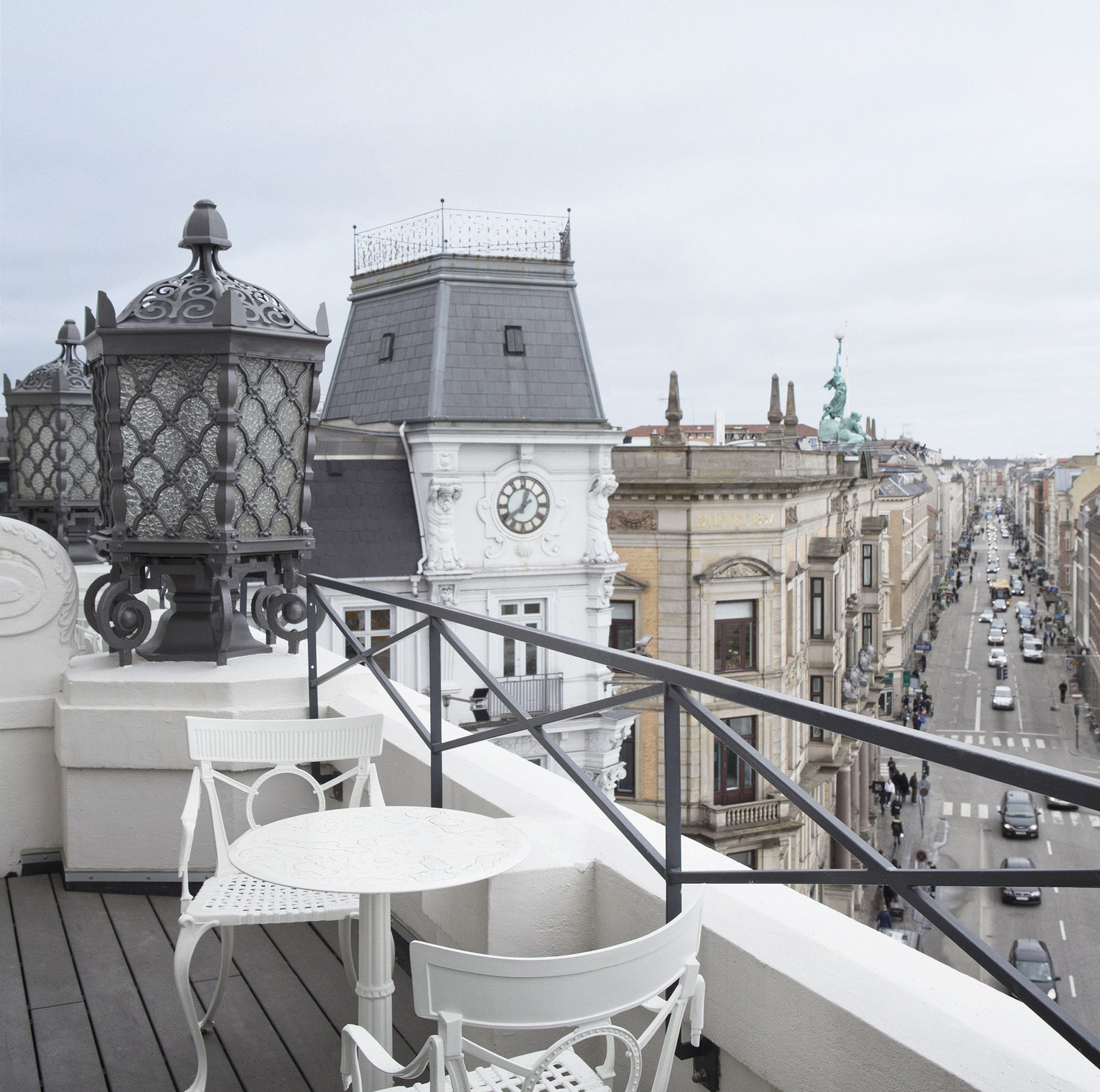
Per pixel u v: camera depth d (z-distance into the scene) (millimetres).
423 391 28969
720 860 3053
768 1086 2525
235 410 4805
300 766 4961
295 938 4285
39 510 11203
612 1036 2033
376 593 4234
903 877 1869
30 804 4980
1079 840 51406
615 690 29812
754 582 31188
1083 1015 30562
